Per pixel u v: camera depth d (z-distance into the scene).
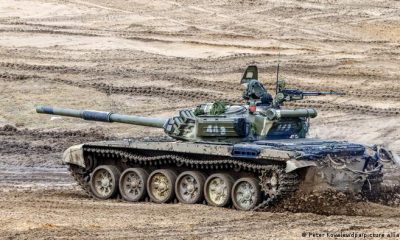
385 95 98.12
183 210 53.56
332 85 101.38
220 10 136.75
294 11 135.62
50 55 113.00
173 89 100.94
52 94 99.44
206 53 114.75
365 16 133.12
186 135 57.75
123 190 59.44
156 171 58.16
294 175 52.41
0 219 47.91
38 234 44.56
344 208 52.84
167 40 120.00
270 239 44.22
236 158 54.28
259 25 128.50
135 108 95.88
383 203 56.94
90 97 98.69
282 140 56.31
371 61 110.25
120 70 107.06
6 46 116.38
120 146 59.00
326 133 88.25
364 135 87.69
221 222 49.06
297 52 114.88
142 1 141.25
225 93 99.81
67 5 138.75
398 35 124.81
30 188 64.44
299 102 95.88
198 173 56.62
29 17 131.75
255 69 58.56
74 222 48.16
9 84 101.81
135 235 45.06
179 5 139.38
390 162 56.56
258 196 53.84
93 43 118.31
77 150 60.97
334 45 119.31
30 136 86.75
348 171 54.22
